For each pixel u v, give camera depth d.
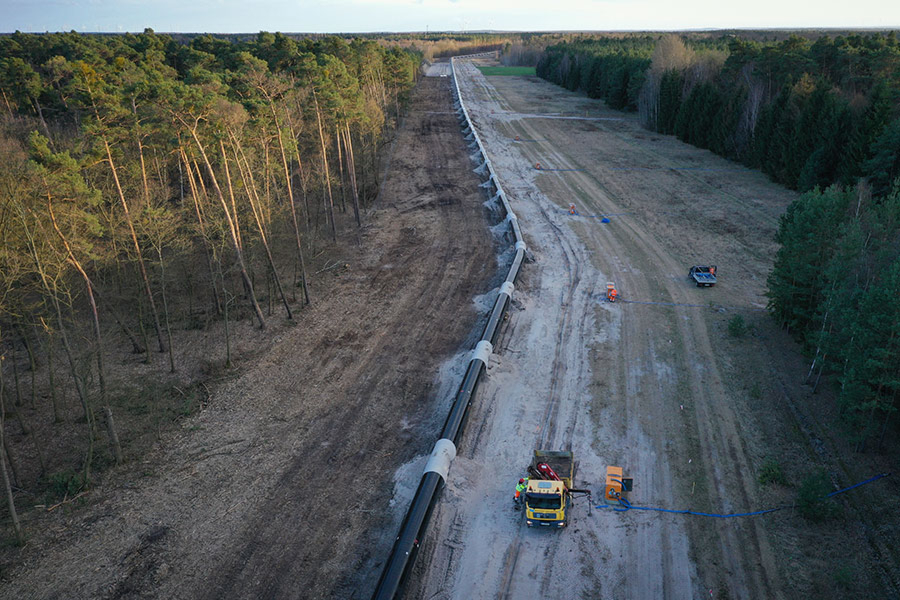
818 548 21.81
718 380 32.81
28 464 28.44
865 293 26.05
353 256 53.69
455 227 60.41
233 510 25.03
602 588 20.66
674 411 30.25
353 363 36.50
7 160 31.38
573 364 34.97
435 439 29.12
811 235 33.56
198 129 36.69
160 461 28.20
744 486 25.08
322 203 67.19
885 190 50.69
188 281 46.69
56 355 38.22
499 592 20.64
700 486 25.16
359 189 73.75
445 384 33.94
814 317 31.06
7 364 37.72
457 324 41.06
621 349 36.41
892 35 86.81
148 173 43.94
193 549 23.08
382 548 22.92
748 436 28.23
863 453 26.61
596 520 23.58
